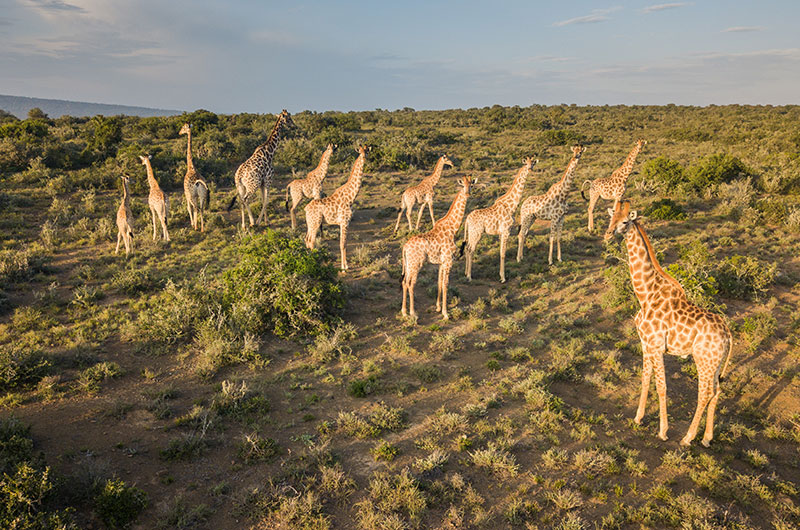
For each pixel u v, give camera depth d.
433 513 7.20
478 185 35.25
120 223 19.11
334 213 18.61
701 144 51.47
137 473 7.79
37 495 6.63
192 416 9.26
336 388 10.84
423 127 76.25
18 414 9.23
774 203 24.39
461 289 17.39
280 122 24.52
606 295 15.60
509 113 96.19
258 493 7.37
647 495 7.70
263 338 13.20
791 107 101.44
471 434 9.19
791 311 14.64
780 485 7.97
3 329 12.88
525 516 7.16
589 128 72.56
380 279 18.17
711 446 9.12
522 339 13.53
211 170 36.09
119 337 12.95
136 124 60.81
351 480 7.73
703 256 17.08
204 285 14.88
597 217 26.17
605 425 9.60
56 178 30.02
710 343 8.68
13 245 19.98
